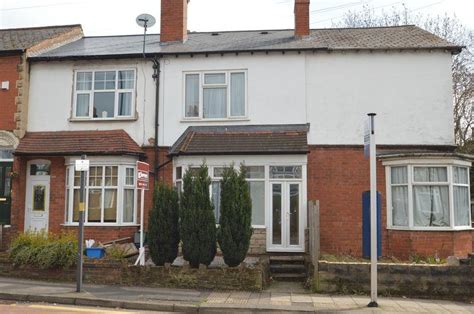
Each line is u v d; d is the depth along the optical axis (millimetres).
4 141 17406
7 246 16609
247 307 10016
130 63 17578
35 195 17219
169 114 17250
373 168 10570
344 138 16547
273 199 15547
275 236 15406
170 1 19094
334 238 16125
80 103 17734
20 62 17641
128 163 16594
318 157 16500
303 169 15406
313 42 17703
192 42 18969
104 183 16453
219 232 12438
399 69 16688
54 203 16812
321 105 16766
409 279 11516
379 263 11891
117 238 16109
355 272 11695
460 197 15516
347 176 16344
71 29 20484
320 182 16391
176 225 12695
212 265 13055
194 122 17109
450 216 14984
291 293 11688
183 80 17375
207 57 17344
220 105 17297
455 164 15195
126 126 17328
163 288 11914
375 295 10406
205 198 12438
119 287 11945
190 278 12000
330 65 16906
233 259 12266
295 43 17656
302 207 15297
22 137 17375
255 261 13844
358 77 16781
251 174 15648
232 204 12328
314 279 11945
